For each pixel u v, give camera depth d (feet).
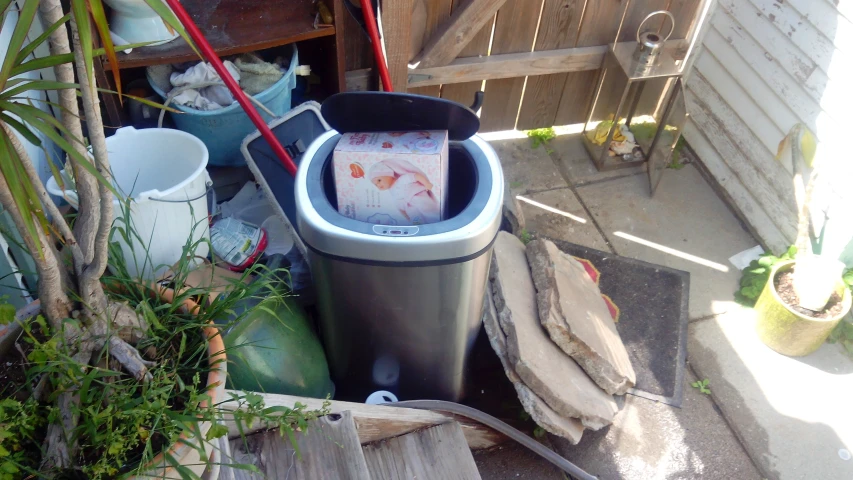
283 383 5.09
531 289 6.46
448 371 5.61
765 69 7.78
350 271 4.42
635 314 7.43
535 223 8.39
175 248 5.21
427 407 5.33
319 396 5.49
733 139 8.57
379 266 4.31
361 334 5.12
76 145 4.29
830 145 7.02
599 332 6.44
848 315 7.39
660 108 9.22
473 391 6.55
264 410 3.42
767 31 7.64
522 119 9.45
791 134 7.44
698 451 6.34
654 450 6.31
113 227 3.97
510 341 5.81
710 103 8.89
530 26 8.26
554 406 5.79
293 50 6.85
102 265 3.11
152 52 5.95
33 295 5.11
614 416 6.23
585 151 9.45
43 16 2.38
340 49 6.68
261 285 4.06
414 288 4.51
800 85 7.28
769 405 6.73
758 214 8.32
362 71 7.83
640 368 6.92
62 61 2.49
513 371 5.84
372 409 4.78
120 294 3.68
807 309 6.78
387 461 4.94
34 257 2.81
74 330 3.19
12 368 3.32
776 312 6.86
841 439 6.50
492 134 9.59
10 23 4.95
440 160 4.16
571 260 7.01
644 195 8.88
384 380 5.69
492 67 8.37
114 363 3.24
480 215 4.25
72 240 3.10
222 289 5.28
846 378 7.00
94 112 2.56
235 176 7.16
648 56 7.99
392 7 6.86
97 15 2.12
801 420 6.63
